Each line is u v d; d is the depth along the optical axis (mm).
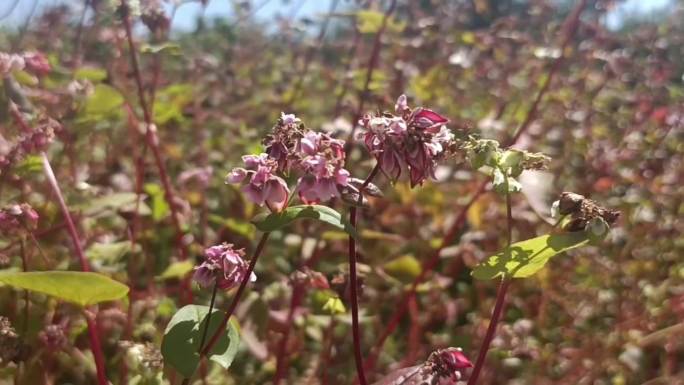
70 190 270
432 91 440
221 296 263
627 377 292
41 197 268
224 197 352
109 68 349
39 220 255
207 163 375
